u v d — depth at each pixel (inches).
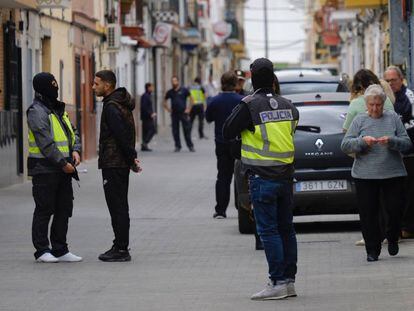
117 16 3814.0
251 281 1099.9
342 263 1204.5
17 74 2277.3
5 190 2127.2
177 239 1450.5
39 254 1258.0
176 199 2006.6
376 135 1218.6
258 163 1011.9
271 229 1007.6
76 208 1840.6
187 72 6589.6
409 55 2090.3
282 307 959.0
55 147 1246.3
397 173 1213.7
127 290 1059.9
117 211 1256.8
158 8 5177.2
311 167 1428.4
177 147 3405.5
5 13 2183.8
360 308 940.6
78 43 2965.1
